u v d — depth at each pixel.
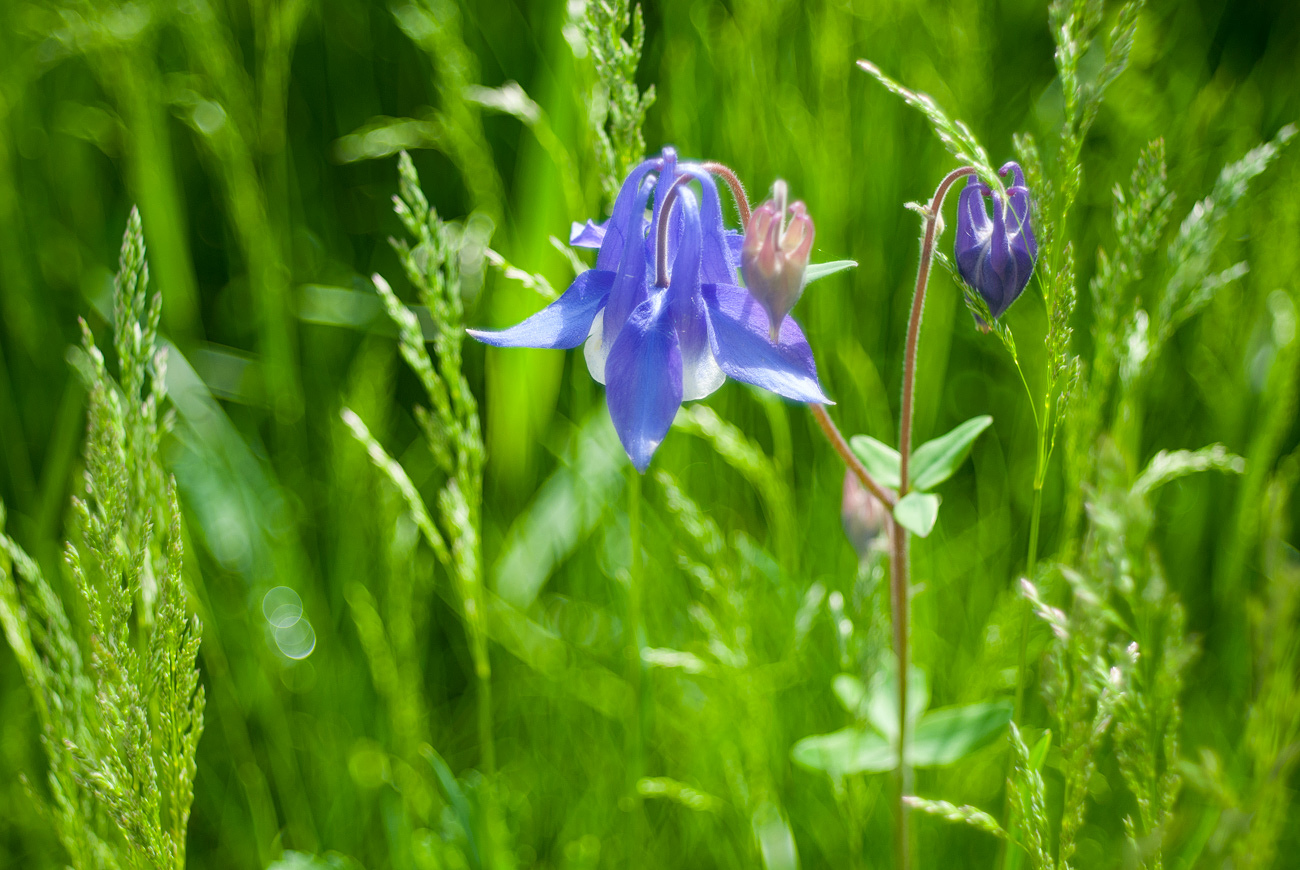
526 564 0.62
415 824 0.58
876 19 0.66
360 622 0.58
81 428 0.65
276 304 0.64
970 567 0.61
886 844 0.57
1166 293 0.53
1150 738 0.51
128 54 0.63
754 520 0.61
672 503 0.55
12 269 0.66
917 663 0.59
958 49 0.63
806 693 0.59
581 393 0.64
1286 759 0.52
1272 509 0.53
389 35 0.74
